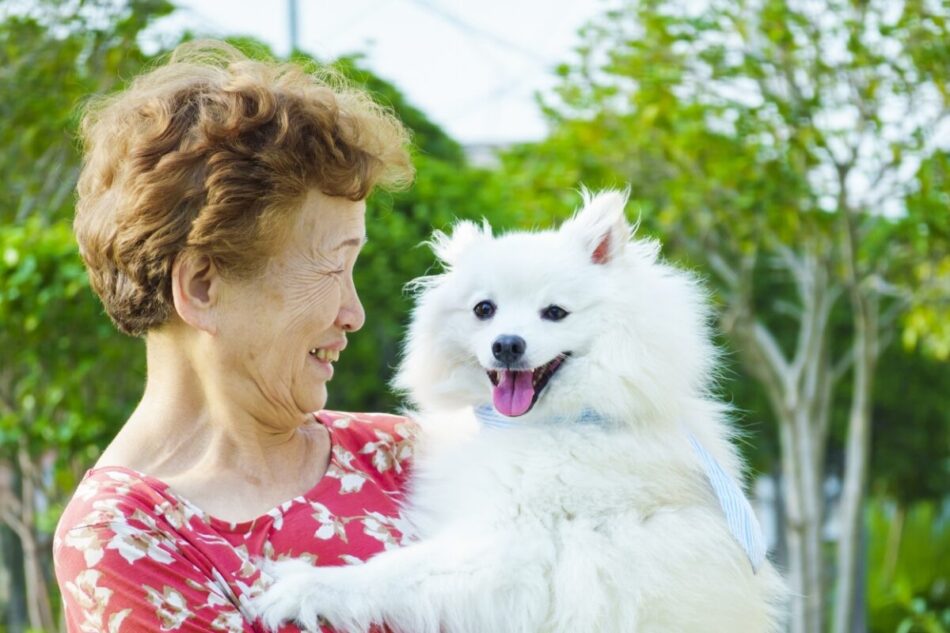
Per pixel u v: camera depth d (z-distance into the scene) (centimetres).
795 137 792
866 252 934
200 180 255
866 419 907
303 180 262
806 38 794
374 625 283
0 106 787
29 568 786
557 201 890
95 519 243
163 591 240
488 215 1012
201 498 262
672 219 877
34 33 793
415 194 994
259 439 274
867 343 889
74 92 771
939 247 842
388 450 316
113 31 792
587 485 317
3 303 680
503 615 302
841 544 916
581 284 354
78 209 268
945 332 910
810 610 904
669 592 302
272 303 264
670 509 318
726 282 1071
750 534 308
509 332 345
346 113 277
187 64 279
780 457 1570
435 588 295
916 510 1252
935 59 754
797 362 947
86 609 240
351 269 283
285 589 262
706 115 855
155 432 268
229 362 264
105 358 708
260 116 259
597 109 919
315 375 275
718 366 378
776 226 864
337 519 283
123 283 261
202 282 261
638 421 332
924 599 1128
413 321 385
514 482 320
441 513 322
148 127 257
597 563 304
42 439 715
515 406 343
